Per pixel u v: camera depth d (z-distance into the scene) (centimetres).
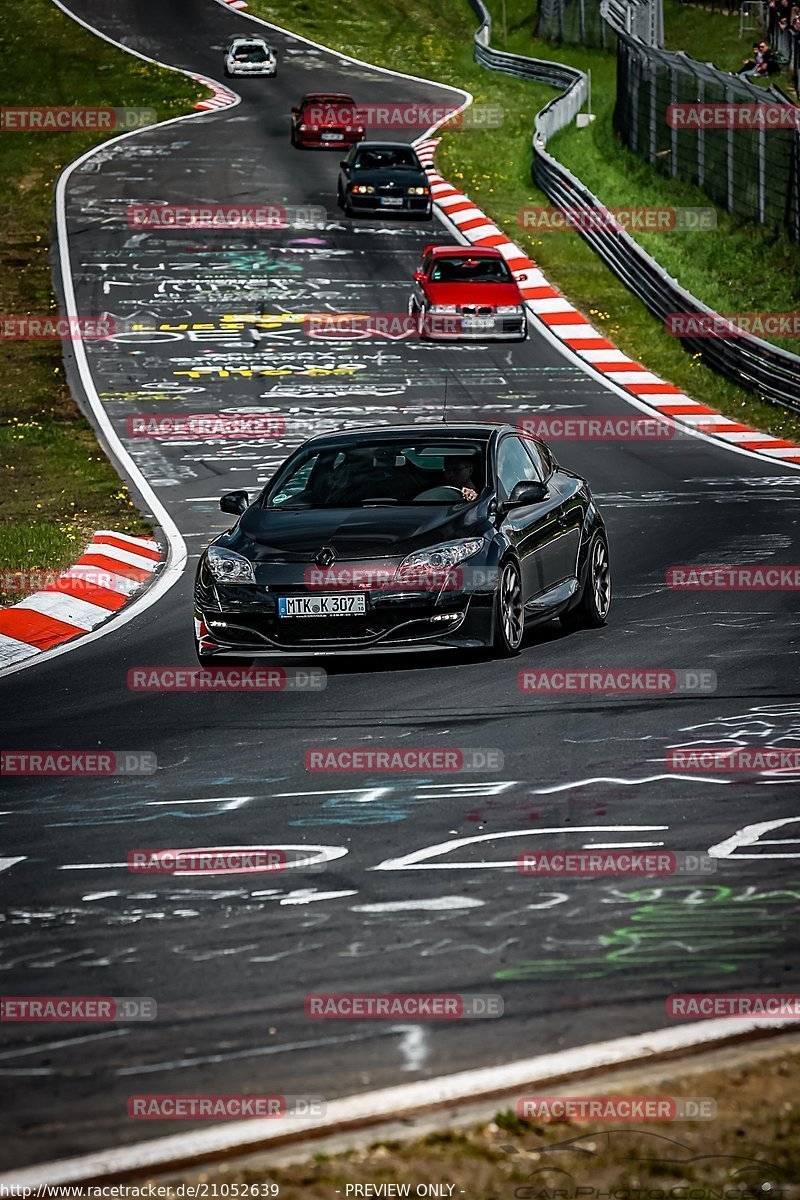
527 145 16275
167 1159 1483
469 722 3309
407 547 3778
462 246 11981
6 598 5003
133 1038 1789
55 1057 1742
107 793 2906
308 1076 1672
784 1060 1636
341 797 2797
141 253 12794
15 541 5872
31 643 4459
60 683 3909
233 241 13088
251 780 2942
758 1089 1573
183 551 5775
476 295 10200
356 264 12350
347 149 16700
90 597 5012
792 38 16275
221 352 10169
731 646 4006
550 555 4103
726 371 9538
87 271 12331
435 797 2773
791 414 8819
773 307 11162
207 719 3450
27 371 9825
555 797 2748
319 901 2245
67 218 14025
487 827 2584
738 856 2394
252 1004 1877
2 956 2080
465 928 2114
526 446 4341
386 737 3212
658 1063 1655
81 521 6381
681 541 5719
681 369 9838
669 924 2106
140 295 11631
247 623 3762
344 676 3809
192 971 1994
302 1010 1852
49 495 6969
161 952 2067
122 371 9781
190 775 3000
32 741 3344
